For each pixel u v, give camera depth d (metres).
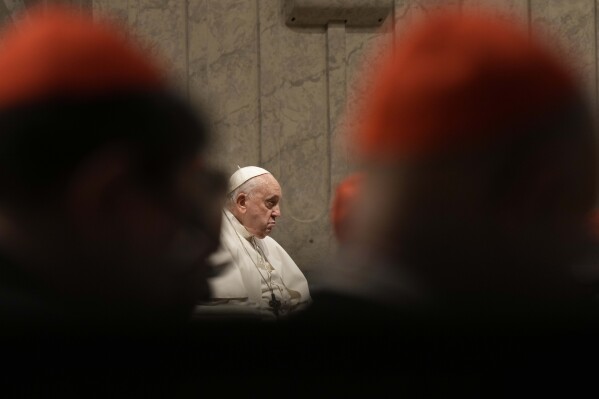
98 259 2.72
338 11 28.70
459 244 2.72
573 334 2.38
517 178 2.71
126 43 2.78
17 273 2.62
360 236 2.78
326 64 29.66
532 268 2.73
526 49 2.75
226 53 29.41
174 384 2.31
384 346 2.32
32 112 2.63
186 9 29.14
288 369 2.31
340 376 2.33
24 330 2.30
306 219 29.16
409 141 2.70
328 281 2.68
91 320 2.33
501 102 2.69
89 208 2.71
